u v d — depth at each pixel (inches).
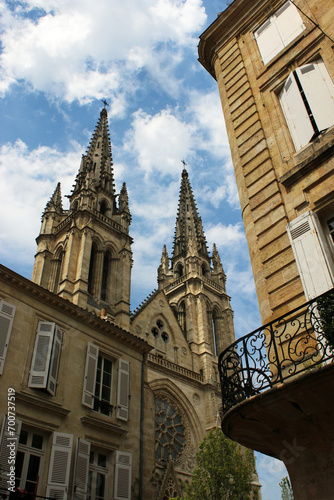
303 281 506.6
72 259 2206.0
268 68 750.5
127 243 2511.1
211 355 2539.4
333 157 560.1
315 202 551.5
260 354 447.8
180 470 1947.6
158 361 2186.3
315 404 401.7
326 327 404.2
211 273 3248.0
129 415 1015.6
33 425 807.1
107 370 1049.5
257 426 458.9
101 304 2198.6
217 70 894.4
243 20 873.5
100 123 3319.4
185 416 2149.4
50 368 870.4
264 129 701.9
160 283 3127.5
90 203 2500.0
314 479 405.1
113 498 869.8
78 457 832.9
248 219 650.2
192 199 3764.8
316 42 677.3
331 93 610.2
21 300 908.6
